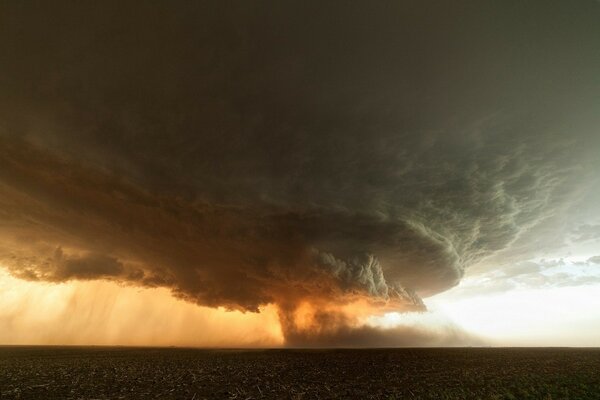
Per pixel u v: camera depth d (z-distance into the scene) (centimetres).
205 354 5388
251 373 3089
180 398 1966
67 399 1886
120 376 2780
